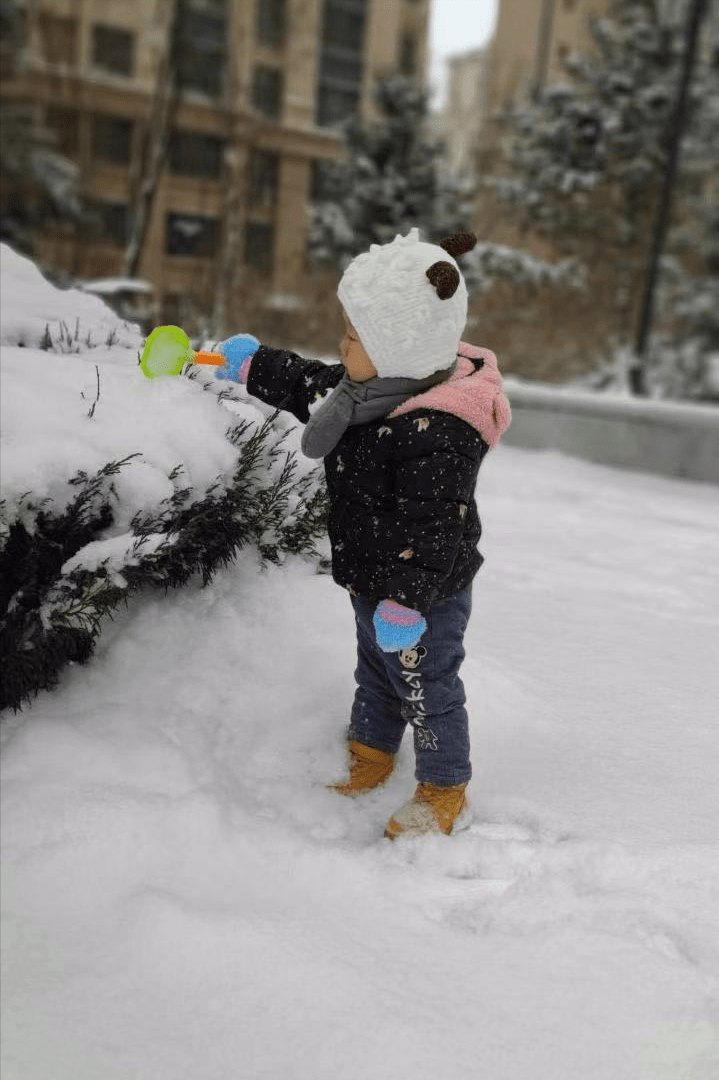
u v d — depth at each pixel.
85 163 19.31
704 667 3.24
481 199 18.42
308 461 3.03
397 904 1.90
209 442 2.42
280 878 1.95
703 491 7.00
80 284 5.77
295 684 2.62
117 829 1.93
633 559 4.70
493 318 16.19
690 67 11.01
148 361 2.21
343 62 28.48
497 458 7.61
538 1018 1.64
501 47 26.30
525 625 3.49
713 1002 1.69
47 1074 1.49
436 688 2.13
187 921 1.75
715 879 2.01
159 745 2.21
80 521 2.13
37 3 20.64
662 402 7.77
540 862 2.05
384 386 1.98
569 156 16.72
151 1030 1.57
